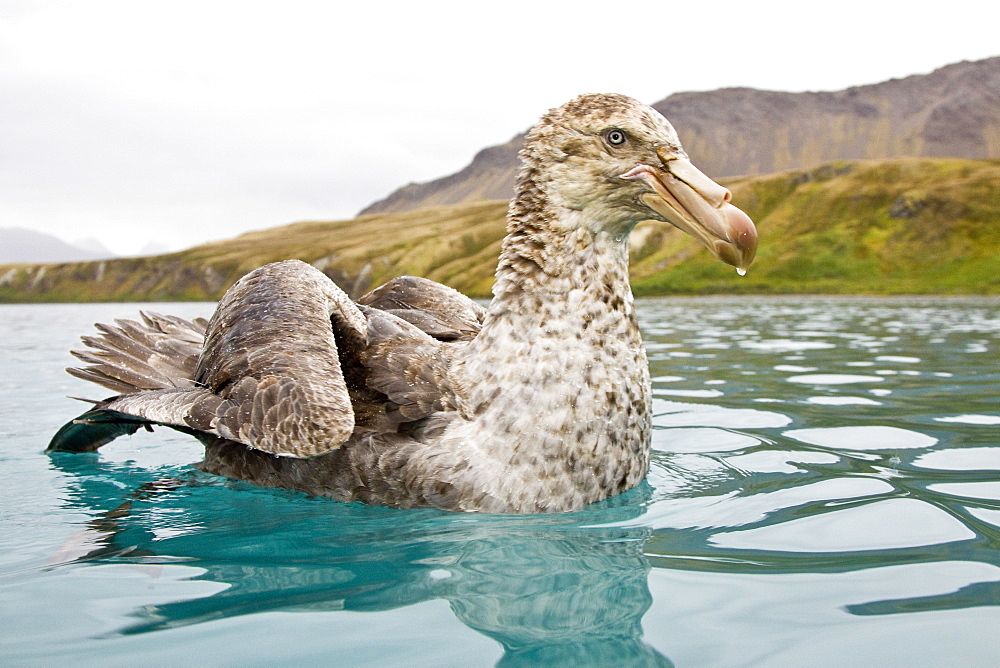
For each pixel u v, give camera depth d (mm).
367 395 758
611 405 704
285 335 749
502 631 485
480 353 731
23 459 929
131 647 470
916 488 753
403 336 800
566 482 694
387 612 511
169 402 738
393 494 712
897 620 488
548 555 602
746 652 455
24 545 648
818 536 632
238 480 817
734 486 775
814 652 453
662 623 491
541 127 723
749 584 544
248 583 562
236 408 699
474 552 609
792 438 975
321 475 744
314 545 633
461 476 692
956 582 539
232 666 448
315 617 505
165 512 726
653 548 612
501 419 696
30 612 518
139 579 571
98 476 856
